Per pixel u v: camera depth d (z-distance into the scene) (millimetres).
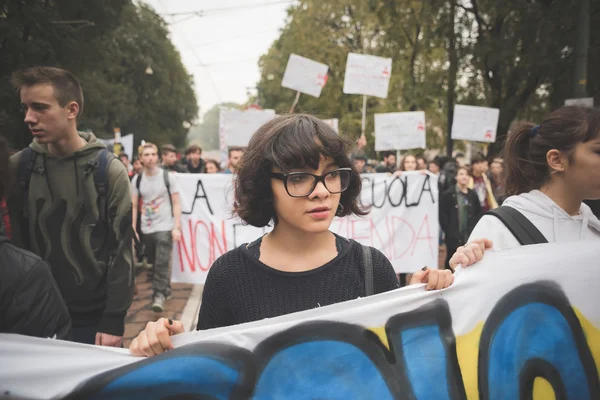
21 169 2367
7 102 9891
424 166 8883
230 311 1609
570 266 1783
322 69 8625
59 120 2307
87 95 14062
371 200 6266
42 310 1522
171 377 1448
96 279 2406
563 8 11602
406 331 1583
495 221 1931
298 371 1496
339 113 26281
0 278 1445
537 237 1863
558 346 1759
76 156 2381
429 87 16156
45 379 1420
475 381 1625
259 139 1551
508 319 1711
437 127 22172
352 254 1650
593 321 1796
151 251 5746
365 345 1537
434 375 1582
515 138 2062
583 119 1821
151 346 1444
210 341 1469
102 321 2357
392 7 16703
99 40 13141
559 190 1935
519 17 12625
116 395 1438
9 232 2383
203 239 6008
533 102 14984
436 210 6266
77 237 2373
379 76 8602
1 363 1395
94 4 11852
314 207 1480
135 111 37062
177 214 5648
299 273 1576
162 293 5672
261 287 1578
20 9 9883
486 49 12828
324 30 25031
